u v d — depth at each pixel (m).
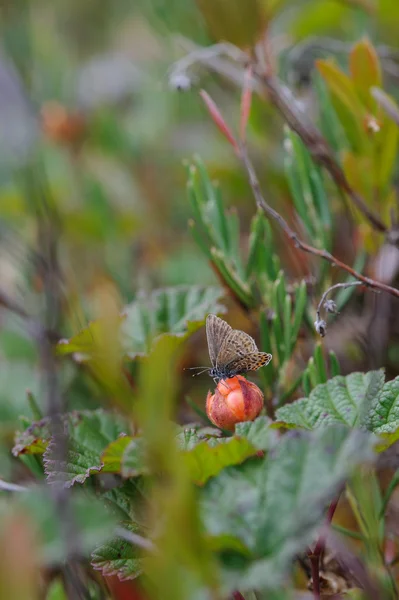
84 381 0.48
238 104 0.56
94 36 0.85
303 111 0.50
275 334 0.43
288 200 0.54
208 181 0.46
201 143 0.66
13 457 0.47
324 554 0.42
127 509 0.39
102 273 0.57
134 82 0.78
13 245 0.57
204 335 0.52
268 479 0.36
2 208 0.62
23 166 0.60
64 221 0.61
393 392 0.40
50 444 0.41
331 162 0.47
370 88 0.46
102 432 0.42
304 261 0.49
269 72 0.48
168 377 0.31
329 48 0.54
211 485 0.37
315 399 0.40
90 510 0.38
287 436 0.37
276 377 0.44
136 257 0.60
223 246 0.46
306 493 0.36
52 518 0.37
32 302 0.53
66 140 0.67
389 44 0.58
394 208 0.47
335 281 0.47
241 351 0.41
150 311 0.46
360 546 0.43
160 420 0.31
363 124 0.46
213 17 0.46
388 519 0.43
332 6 0.58
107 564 0.38
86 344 0.42
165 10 0.58
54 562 0.40
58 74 0.75
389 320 0.48
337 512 0.44
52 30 0.82
